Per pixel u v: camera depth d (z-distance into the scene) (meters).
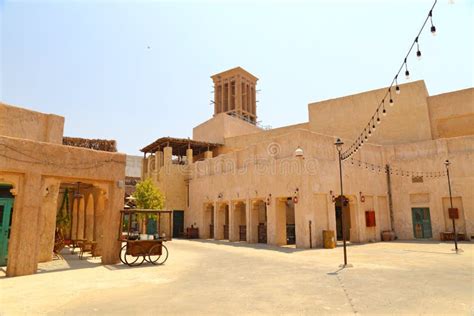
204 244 23.72
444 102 27.73
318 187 20.73
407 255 15.51
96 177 13.21
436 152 24.52
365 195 24.02
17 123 12.85
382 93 30.17
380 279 9.77
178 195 34.91
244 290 8.48
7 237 13.34
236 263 13.51
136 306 7.01
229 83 63.41
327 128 33.06
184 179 35.59
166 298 7.69
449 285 8.89
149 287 8.92
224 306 6.97
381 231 24.69
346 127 31.89
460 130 27.48
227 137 40.72
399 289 8.45
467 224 22.50
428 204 24.36
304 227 19.66
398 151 26.33
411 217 24.98
